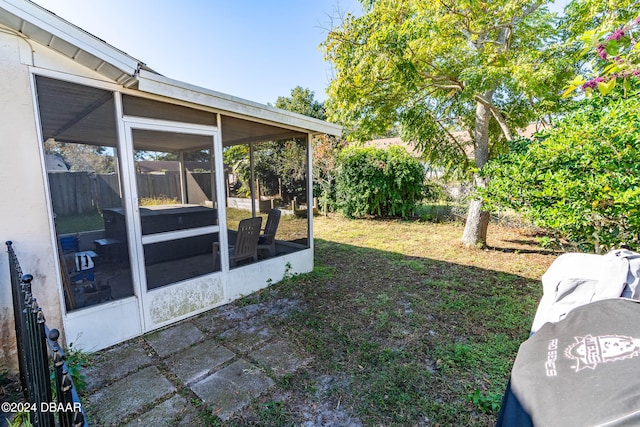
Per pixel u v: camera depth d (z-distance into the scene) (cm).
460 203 959
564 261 181
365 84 557
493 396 210
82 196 266
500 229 818
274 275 443
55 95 246
